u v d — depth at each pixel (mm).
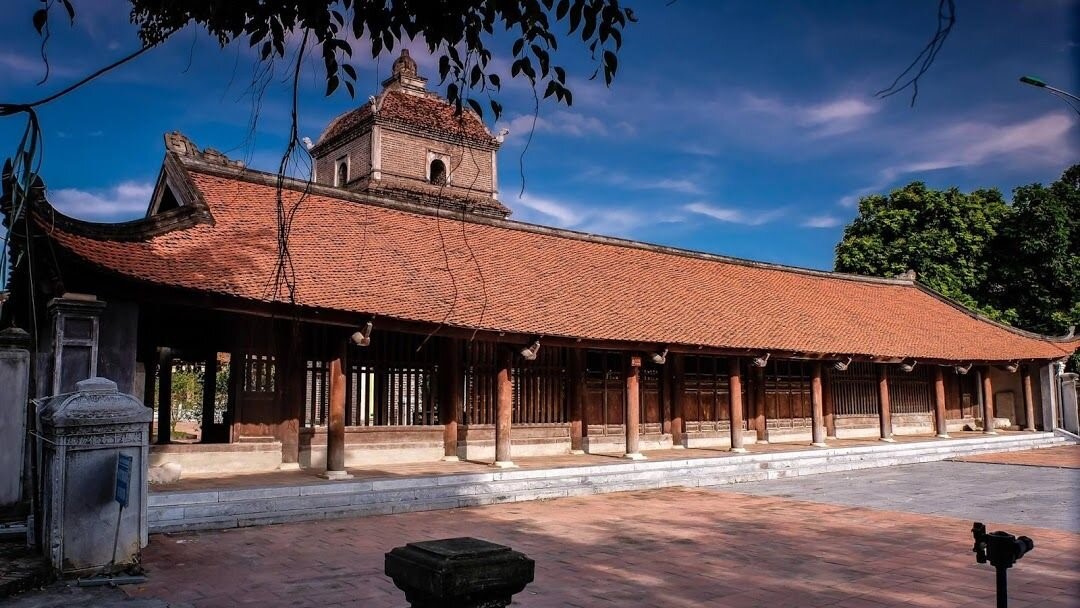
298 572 8547
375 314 13500
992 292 36375
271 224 15578
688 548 10141
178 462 13805
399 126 35406
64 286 10766
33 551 8828
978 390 30500
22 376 12039
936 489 16656
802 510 13547
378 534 10883
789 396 24625
